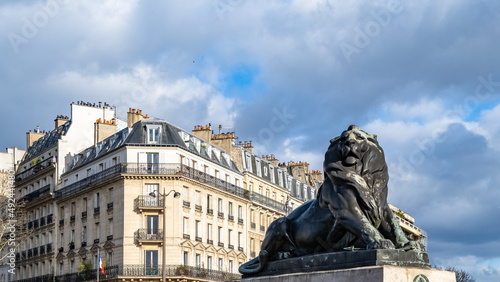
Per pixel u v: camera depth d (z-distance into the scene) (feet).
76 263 242.78
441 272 29.50
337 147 32.48
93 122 274.57
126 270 217.56
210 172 244.01
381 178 32.35
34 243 272.31
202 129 255.70
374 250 29.45
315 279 30.25
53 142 282.77
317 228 33.24
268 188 282.77
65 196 249.75
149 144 224.33
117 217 222.89
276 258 34.63
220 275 236.84
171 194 221.87
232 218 251.80
